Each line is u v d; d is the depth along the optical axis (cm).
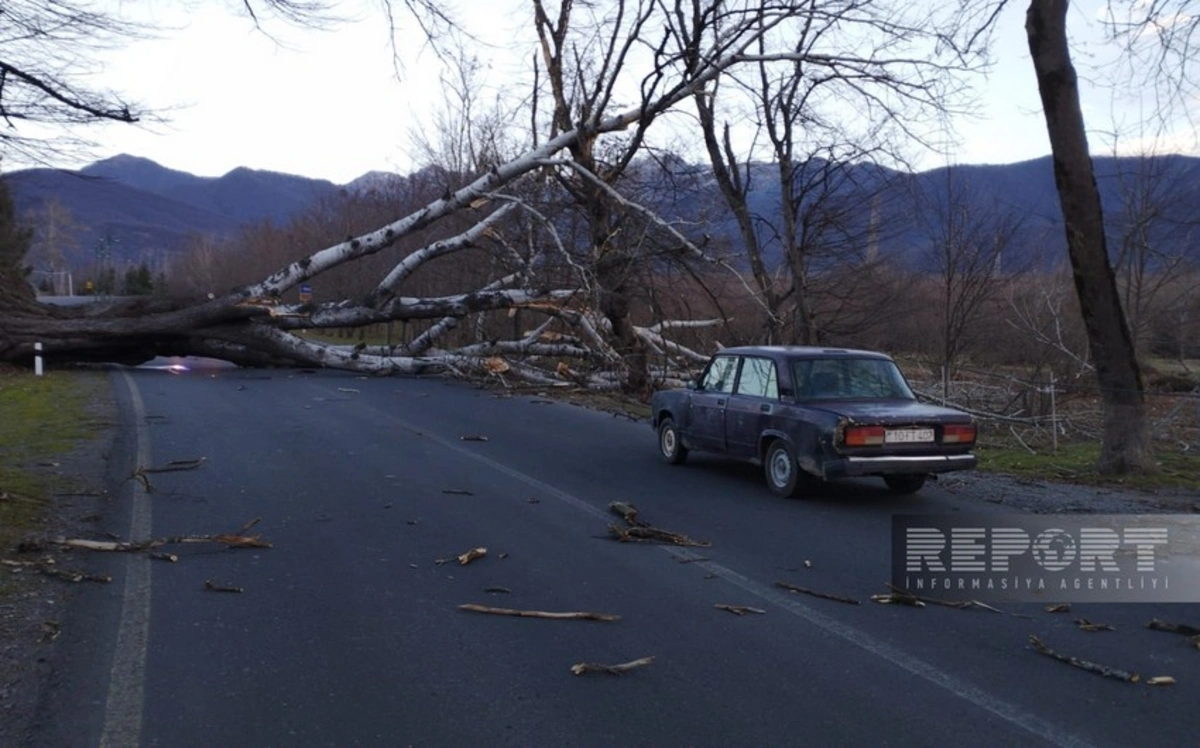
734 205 2445
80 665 567
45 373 2503
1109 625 656
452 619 659
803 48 2203
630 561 814
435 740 475
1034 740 475
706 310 2962
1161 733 484
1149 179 2042
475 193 2416
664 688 541
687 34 2184
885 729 488
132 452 1319
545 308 2527
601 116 2270
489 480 1178
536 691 536
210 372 2717
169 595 704
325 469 1230
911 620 664
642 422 1805
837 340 2623
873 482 1191
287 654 590
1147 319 2205
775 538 899
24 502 959
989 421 1862
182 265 10569
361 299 2617
